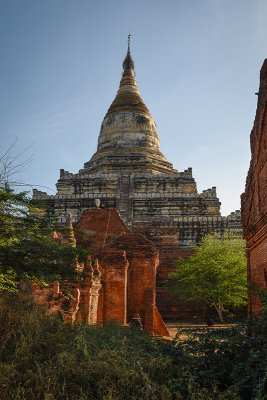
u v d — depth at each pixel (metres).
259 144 13.35
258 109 13.68
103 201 46.41
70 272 11.29
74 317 12.81
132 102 62.00
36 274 10.78
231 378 8.70
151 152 57.28
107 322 15.65
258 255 14.27
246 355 9.11
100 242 20.50
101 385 7.51
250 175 15.22
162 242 39.19
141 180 49.81
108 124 60.72
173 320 33.97
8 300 10.88
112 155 55.09
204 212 45.84
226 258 32.59
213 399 7.59
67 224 15.87
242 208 16.72
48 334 9.24
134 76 67.06
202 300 34.44
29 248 10.16
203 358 9.33
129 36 69.31
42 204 10.48
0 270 10.43
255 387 7.82
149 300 18.41
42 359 8.38
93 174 51.28
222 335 10.34
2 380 7.16
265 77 12.78
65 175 52.16
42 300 12.59
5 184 9.95
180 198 46.31
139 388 7.70
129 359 9.05
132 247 19.30
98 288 16.06
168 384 8.15
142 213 45.81
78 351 8.89
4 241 10.32
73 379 7.70
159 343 11.12
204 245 35.84
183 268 34.84
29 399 7.00
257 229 13.99
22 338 8.70
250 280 15.75
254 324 10.41
